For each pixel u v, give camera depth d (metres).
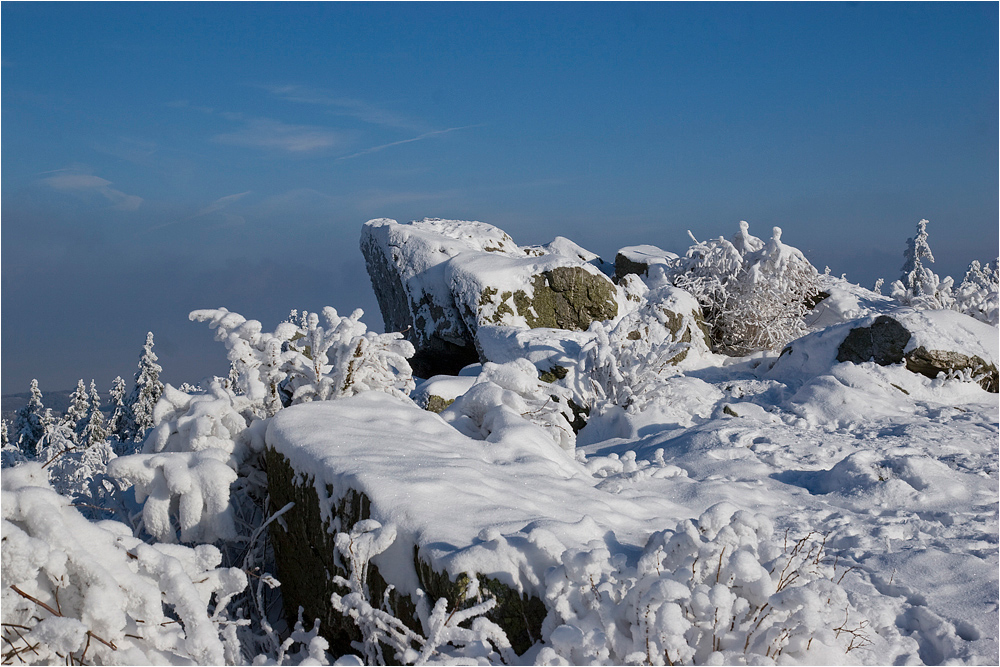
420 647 3.28
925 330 10.98
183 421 4.64
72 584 2.71
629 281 15.58
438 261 15.58
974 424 8.84
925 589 3.94
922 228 23.08
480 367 12.60
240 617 4.05
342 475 3.83
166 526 4.13
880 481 5.96
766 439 8.08
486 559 3.20
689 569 3.12
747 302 14.64
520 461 4.76
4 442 25.11
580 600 3.12
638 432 9.29
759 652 2.92
